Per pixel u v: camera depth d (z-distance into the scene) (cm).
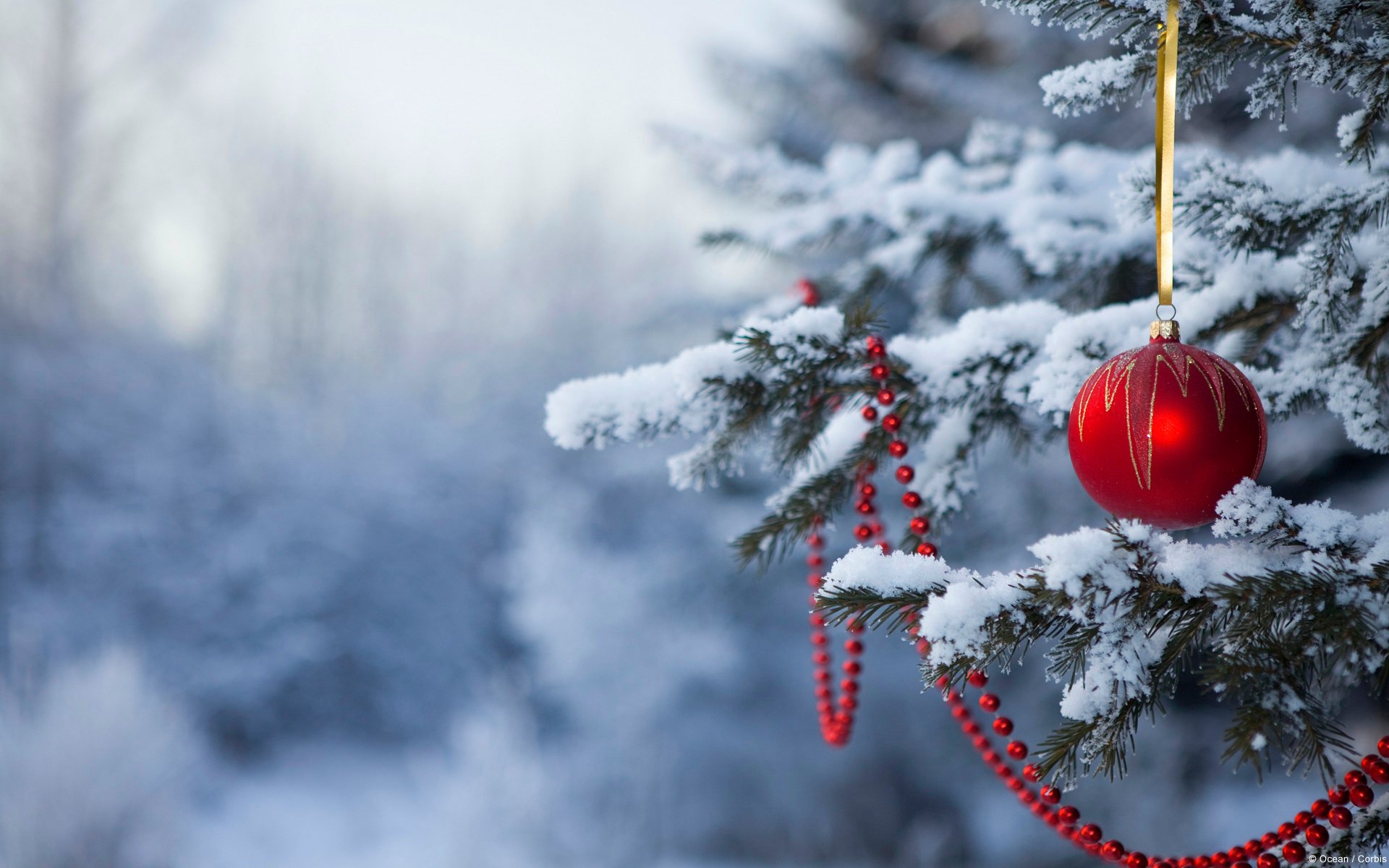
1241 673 92
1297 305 128
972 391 141
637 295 845
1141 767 480
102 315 1736
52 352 1617
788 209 244
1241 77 260
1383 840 99
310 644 1482
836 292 213
